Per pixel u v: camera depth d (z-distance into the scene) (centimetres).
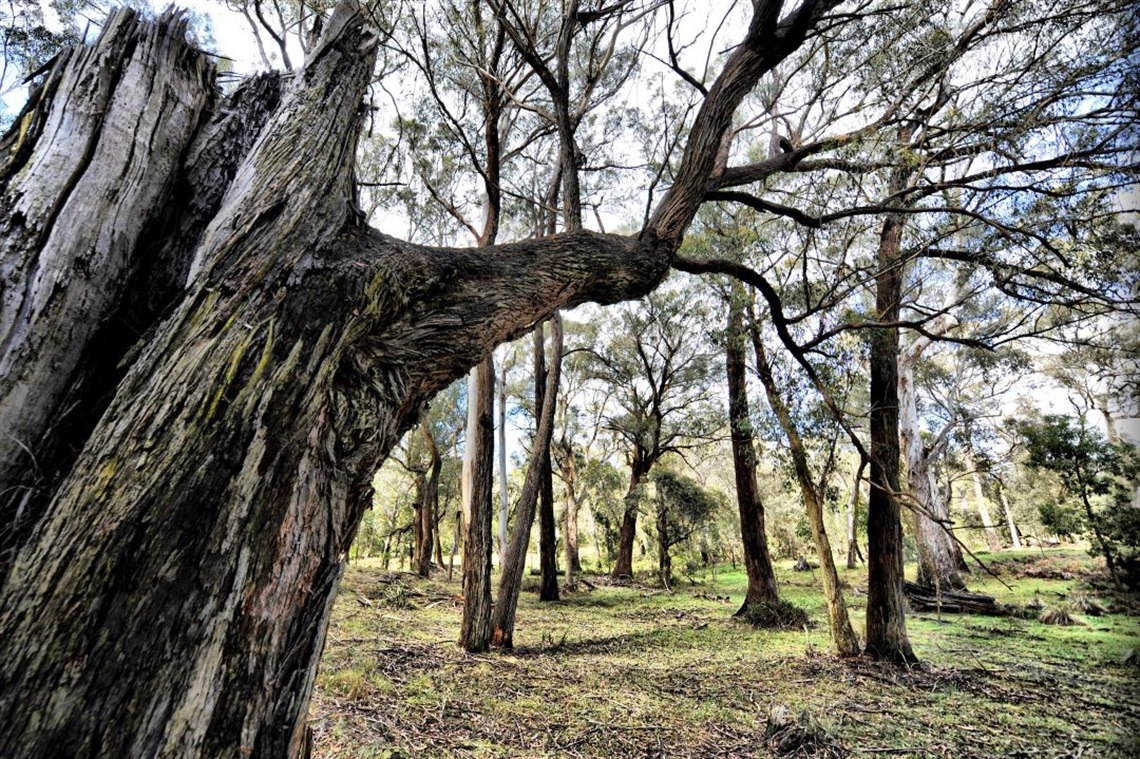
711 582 1897
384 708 381
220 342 118
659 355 1666
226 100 178
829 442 672
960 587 1262
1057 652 709
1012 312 574
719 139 285
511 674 536
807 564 2247
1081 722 427
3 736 77
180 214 153
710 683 542
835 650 679
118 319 132
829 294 534
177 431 105
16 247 122
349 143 165
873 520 679
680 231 267
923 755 358
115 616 89
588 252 227
